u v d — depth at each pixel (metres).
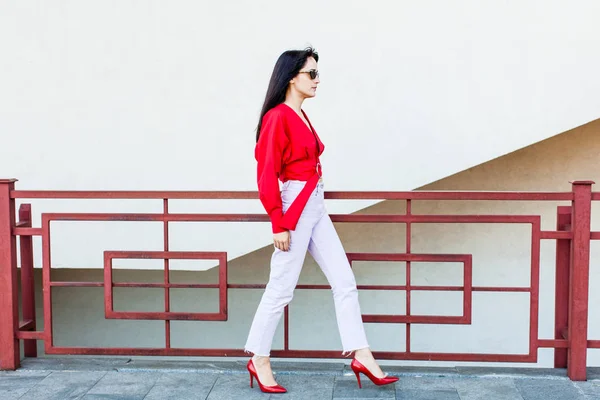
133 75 4.06
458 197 2.87
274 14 3.93
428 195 2.88
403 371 3.00
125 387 2.86
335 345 5.11
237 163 4.06
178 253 3.05
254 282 5.08
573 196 2.83
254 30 3.96
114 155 4.13
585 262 2.84
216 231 4.12
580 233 2.83
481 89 3.84
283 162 2.58
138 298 5.27
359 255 2.99
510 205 4.77
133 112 4.09
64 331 5.35
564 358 3.05
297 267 2.65
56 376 3.01
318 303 5.09
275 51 3.96
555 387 2.81
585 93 3.76
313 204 2.61
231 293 5.14
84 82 4.09
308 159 2.59
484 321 4.97
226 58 3.99
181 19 3.99
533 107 3.81
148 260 4.18
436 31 3.83
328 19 3.90
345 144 3.98
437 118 3.89
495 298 4.93
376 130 3.95
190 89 4.04
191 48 4.01
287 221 2.54
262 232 4.08
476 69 3.83
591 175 4.65
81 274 5.28
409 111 3.91
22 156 4.18
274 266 2.67
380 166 3.97
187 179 4.11
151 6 4.00
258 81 3.98
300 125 2.53
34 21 4.07
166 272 3.07
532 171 4.70
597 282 4.82
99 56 4.07
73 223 4.20
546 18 3.74
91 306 5.30
